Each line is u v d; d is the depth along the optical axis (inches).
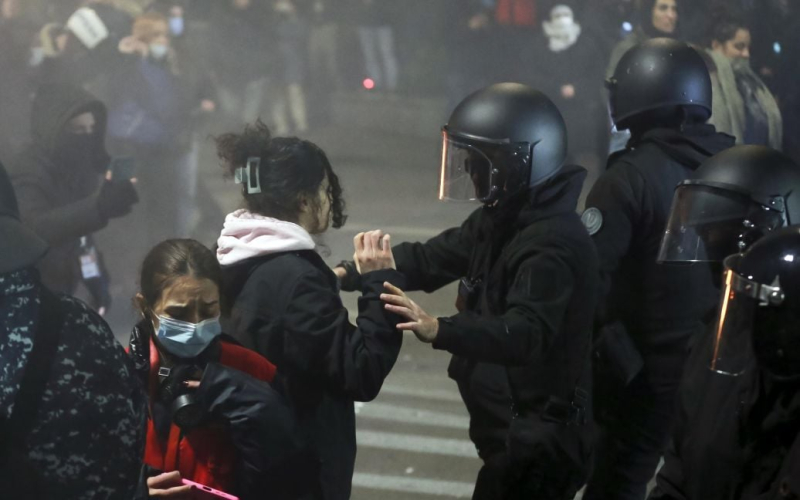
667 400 260.1
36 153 362.9
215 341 191.0
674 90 260.8
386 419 381.1
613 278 262.1
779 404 152.6
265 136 206.8
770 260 148.7
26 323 144.8
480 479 228.4
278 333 197.0
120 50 538.9
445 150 221.8
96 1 548.4
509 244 218.8
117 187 347.3
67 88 365.7
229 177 213.3
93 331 149.6
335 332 196.1
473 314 206.7
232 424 185.0
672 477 176.1
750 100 433.7
